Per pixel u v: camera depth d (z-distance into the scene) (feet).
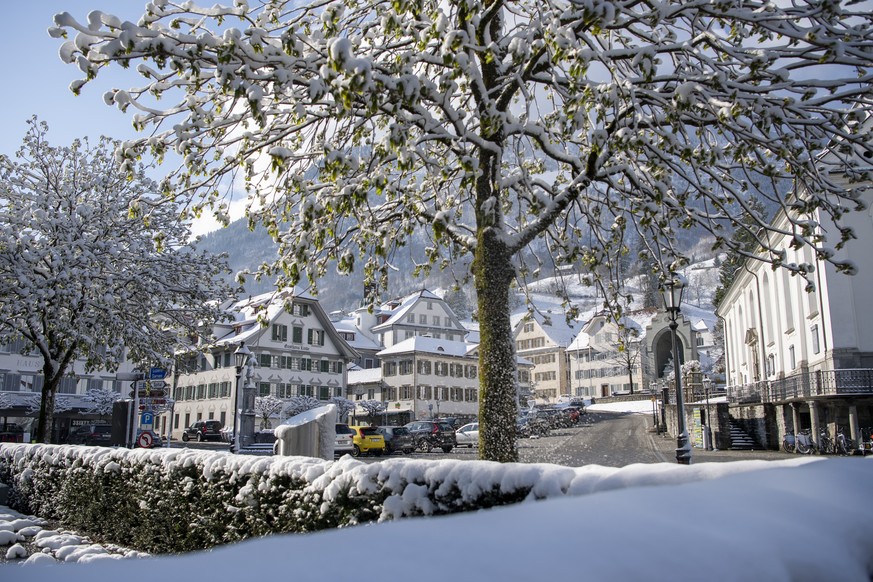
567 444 113.29
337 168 24.43
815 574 4.25
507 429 25.63
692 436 117.80
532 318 39.27
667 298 51.49
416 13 25.00
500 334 26.48
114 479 34.06
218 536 24.68
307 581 3.02
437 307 296.92
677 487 5.28
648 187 30.89
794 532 4.51
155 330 75.46
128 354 75.61
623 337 37.47
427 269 38.34
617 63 29.30
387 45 30.53
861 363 86.89
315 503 19.31
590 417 217.97
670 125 27.84
